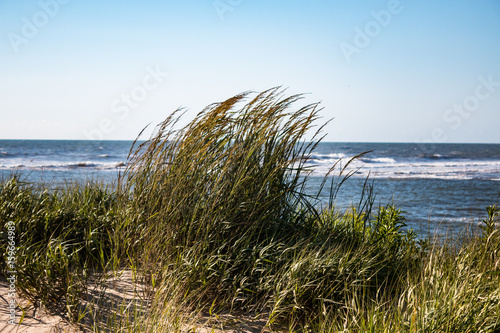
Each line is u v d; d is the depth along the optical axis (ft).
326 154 175.63
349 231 15.48
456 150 220.64
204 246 12.53
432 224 28.78
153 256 13.44
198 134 15.69
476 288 11.17
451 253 14.58
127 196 16.78
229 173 14.19
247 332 10.55
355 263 12.44
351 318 10.57
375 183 70.49
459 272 12.11
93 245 15.20
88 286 12.75
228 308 11.73
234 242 13.17
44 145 214.28
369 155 176.24
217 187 13.88
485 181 79.36
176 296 11.15
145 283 12.90
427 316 9.39
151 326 9.68
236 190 13.57
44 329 10.13
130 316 10.93
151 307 10.68
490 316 9.91
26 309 11.27
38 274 12.10
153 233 14.03
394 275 13.23
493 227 15.99
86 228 15.93
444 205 45.19
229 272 12.16
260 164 14.88
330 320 10.87
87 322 10.53
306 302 11.46
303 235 13.91
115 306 11.49
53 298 11.62
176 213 13.69
